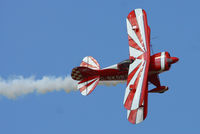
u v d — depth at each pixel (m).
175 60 94.19
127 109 88.38
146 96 92.25
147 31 96.19
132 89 90.06
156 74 97.25
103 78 99.44
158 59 94.81
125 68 96.31
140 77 90.88
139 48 95.06
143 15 98.12
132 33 97.44
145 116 90.25
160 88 96.31
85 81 99.81
